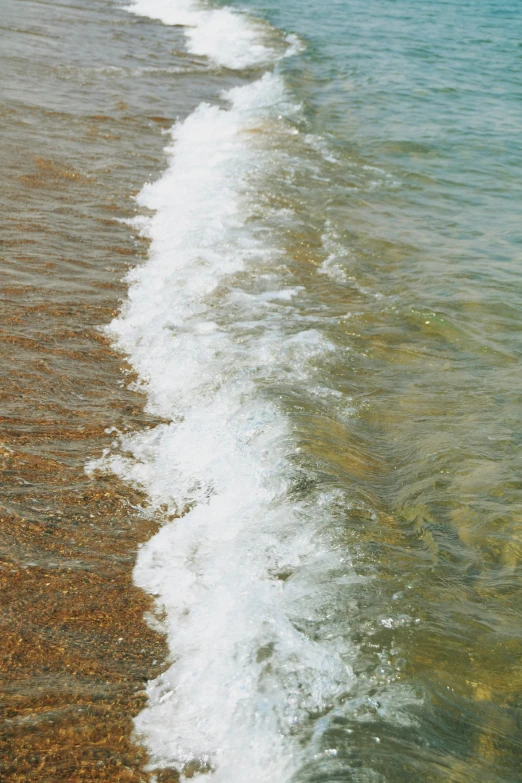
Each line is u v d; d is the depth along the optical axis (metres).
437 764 2.71
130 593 3.61
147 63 15.01
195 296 6.52
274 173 9.82
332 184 9.68
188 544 3.92
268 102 13.20
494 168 10.70
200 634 3.37
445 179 10.20
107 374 5.39
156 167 9.58
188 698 3.06
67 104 11.38
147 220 8.03
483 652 3.20
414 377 5.59
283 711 2.93
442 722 2.88
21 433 4.62
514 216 9.02
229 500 4.20
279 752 2.78
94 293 6.43
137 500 4.22
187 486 4.33
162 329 5.97
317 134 11.72
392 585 3.55
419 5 24.55
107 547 3.87
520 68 16.84
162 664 3.24
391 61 16.94
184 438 4.74
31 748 2.82
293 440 4.59
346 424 4.91
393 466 4.56
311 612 3.39
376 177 10.12
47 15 17.55
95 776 2.74
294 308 6.50
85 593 3.58
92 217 7.89
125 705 3.03
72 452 4.53
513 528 4.04
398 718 2.88
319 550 3.78
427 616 3.38
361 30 20.30
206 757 2.81
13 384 5.09
